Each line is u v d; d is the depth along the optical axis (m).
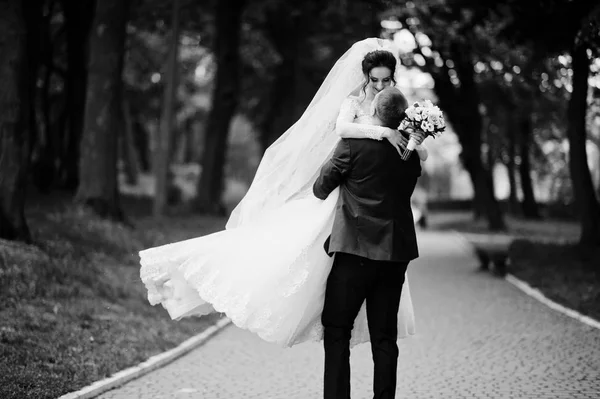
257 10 29.16
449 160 67.12
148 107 38.53
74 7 26.08
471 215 48.56
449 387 7.04
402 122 4.63
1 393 5.98
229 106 29.02
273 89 32.66
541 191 59.88
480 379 7.38
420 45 21.19
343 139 4.74
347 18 23.92
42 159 25.80
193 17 28.00
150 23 27.89
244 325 4.77
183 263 5.00
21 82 11.51
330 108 5.07
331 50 28.59
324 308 4.78
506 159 44.56
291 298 4.79
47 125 26.30
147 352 8.38
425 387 7.05
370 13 21.42
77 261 11.61
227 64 28.80
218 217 27.34
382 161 4.62
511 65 22.12
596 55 14.77
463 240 29.34
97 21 16.92
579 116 17.00
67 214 15.14
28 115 11.65
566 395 6.65
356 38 23.72
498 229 31.53
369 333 4.86
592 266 15.46
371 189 4.64
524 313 11.75
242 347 9.31
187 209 28.81
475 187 31.62
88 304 9.91
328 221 4.79
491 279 16.59
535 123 33.19
